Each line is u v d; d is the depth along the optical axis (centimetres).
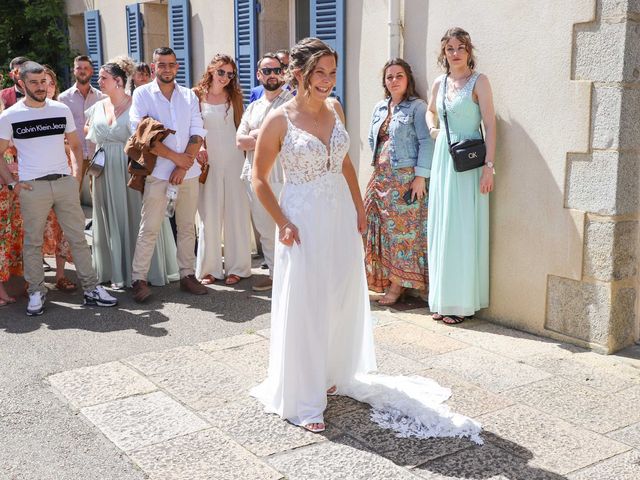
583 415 368
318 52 344
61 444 346
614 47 419
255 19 668
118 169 599
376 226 554
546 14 450
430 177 521
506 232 493
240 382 413
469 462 324
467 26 497
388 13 543
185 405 385
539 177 467
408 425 358
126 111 598
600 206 438
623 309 450
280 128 356
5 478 317
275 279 371
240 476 315
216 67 587
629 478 311
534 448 336
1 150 523
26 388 409
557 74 448
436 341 474
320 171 358
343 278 369
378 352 455
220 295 589
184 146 563
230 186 612
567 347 461
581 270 452
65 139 619
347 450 337
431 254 510
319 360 361
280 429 357
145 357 453
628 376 416
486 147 477
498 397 389
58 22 1006
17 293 605
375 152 544
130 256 612
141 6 834
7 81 956
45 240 611
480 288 503
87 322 525
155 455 334
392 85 523
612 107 424
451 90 486
